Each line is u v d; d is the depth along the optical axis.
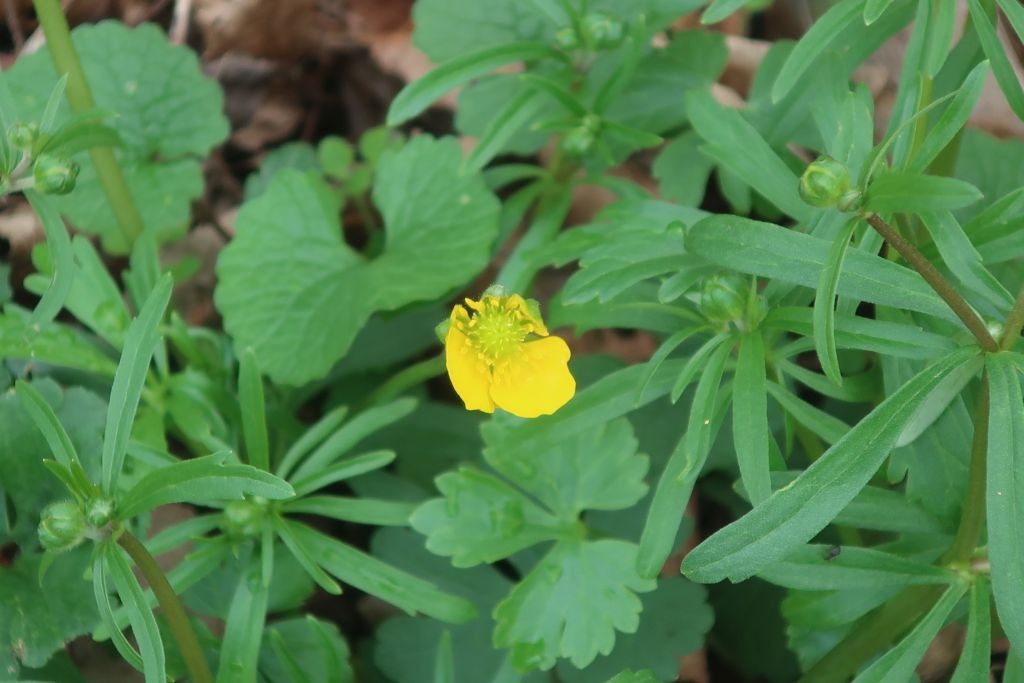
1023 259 0.44
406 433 0.46
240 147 0.55
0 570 0.42
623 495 0.42
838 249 0.36
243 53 0.55
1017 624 0.36
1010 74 0.39
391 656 0.44
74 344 0.43
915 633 0.38
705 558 0.37
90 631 0.42
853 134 0.40
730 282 0.39
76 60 0.44
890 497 0.39
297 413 0.48
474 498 0.42
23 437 0.43
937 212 0.38
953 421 0.39
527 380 0.40
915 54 0.40
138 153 0.49
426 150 0.48
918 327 0.38
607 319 0.42
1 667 0.41
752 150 0.40
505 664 0.41
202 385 0.44
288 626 0.43
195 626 0.42
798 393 0.47
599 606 0.42
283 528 0.41
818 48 0.40
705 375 0.39
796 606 0.41
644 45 0.47
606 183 0.46
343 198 0.51
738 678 0.45
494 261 0.50
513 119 0.44
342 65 0.56
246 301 0.46
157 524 0.46
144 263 0.44
